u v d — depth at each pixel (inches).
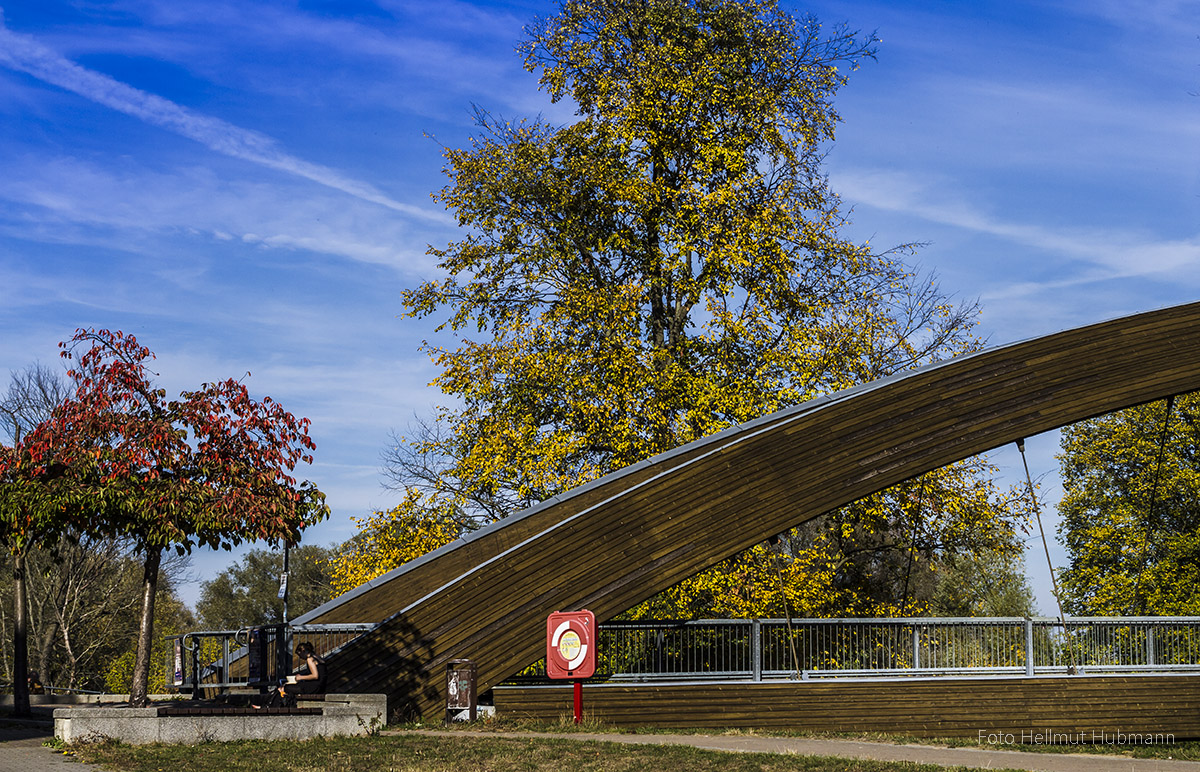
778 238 1149.7
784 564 1040.2
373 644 714.8
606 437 1095.6
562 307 1147.3
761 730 685.3
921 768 487.5
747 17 1222.3
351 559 1144.8
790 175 1235.9
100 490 575.5
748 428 885.2
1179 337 861.2
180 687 872.9
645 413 1073.5
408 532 1115.3
